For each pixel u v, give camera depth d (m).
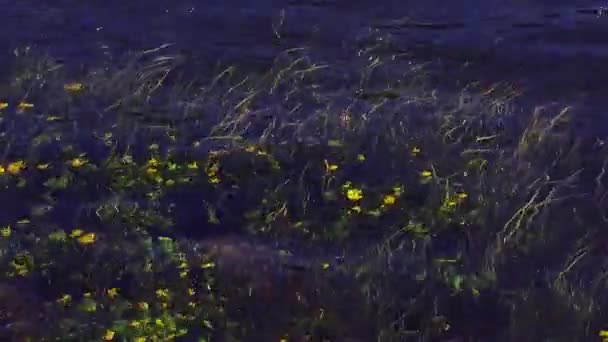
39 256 6.29
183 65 9.17
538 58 9.55
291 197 7.02
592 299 6.00
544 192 7.11
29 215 6.76
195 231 6.69
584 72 9.27
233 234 6.67
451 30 10.20
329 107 8.20
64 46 9.62
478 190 7.09
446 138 7.79
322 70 9.05
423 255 6.37
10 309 5.88
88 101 8.27
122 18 10.34
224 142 7.62
